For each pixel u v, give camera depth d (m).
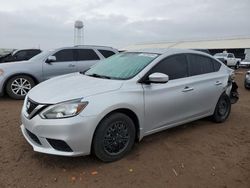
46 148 3.87
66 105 3.78
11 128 5.50
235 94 6.77
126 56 5.40
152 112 4.62
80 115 3.77
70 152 3.81
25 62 8.74
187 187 3.62
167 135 5.41
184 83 5.16
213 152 4.72
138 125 4.49
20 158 4.20
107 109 3.96
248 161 4.45
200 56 5.80
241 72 26.33
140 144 4.90
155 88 4.63
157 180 3.76
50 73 8.99
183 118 5.26
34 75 8.66
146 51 5.39
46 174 3.79
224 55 32.94
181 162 4.29
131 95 4.29
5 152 4.39
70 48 9.58
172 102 4.91
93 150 4.00
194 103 5.40
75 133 3.74
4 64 8.52
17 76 8.41
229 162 4.38
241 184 3.75
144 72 4.63
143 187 3.58
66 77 5.05
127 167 4.07
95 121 3.87
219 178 3.88
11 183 3.55
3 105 7.62
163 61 4.99
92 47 10.10
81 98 3.86
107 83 4.35
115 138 4.18
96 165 4.08
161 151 4.65
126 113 4.36
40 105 3.87
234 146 5.03
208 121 6.43
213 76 5.91
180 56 5.35
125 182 3.68
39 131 3.83
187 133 5.58
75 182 3.63
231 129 5.98
